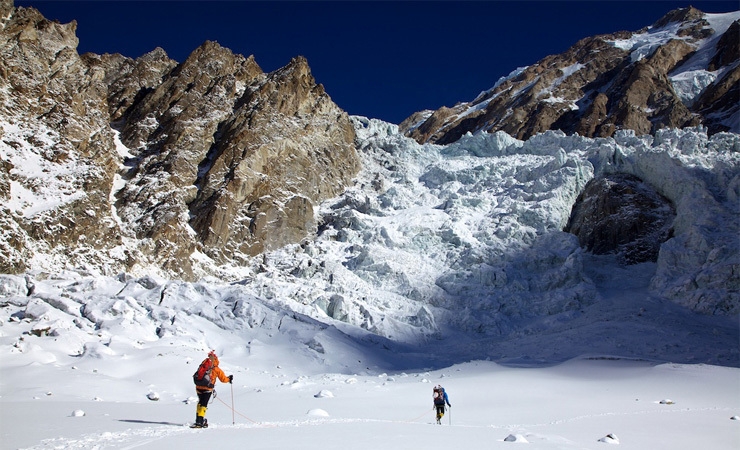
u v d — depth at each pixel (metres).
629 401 23.53
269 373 33.22
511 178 76.31
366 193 80.38
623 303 50.94
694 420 19.03
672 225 60.47
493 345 46.19
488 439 12.38
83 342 31.84
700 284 49.78
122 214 61.72
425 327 50.84
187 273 57.78
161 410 17.95
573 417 19.80
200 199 67.19
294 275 58.84
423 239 64.88
